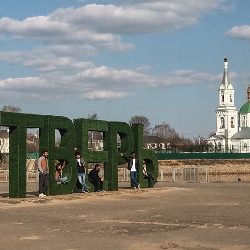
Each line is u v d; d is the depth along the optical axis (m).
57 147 30.42
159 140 185.12
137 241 14.95
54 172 30.05
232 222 18.62
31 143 136.12
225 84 181.88
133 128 37.44
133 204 25.16
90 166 77.50
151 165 38.44
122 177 59.62
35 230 16.94
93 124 33.53
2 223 18.53
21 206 24.14
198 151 126.94
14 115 27.92
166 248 13.95
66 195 29.78
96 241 14.94
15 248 13.91
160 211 22.03
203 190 34.50
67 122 31.31
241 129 178.00
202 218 19.72
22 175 28.39
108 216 20.41
